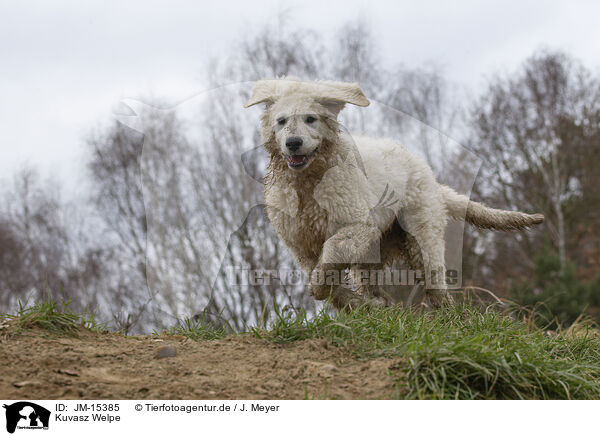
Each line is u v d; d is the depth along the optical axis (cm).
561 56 2541
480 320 509
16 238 2466
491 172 1577
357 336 425
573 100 2520
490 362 371
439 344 384
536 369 383
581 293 1664
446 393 353
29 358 377
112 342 436
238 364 392
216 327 529
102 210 2220
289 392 356
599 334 618
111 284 2034
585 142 2480
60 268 2308
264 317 514
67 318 452
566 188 2489
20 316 443
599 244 2459
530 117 2486
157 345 429
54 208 2566
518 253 2261
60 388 346
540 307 1450
